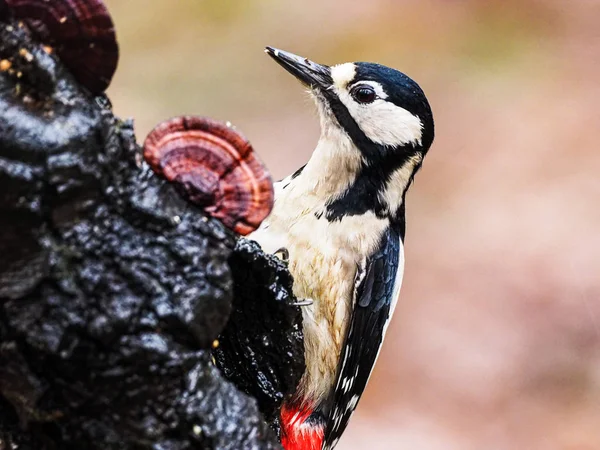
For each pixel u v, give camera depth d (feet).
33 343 12.37
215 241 13.52
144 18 72.38
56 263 12.35
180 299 13.01
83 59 12.91
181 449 13.19
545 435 47.73
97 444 12.87
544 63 72.33
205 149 13.57
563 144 63.93
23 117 12.15
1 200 11.89
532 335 52.13
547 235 57.77
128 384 12.71
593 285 54.34
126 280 12.75
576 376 50.44
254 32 72.43
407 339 52.90
